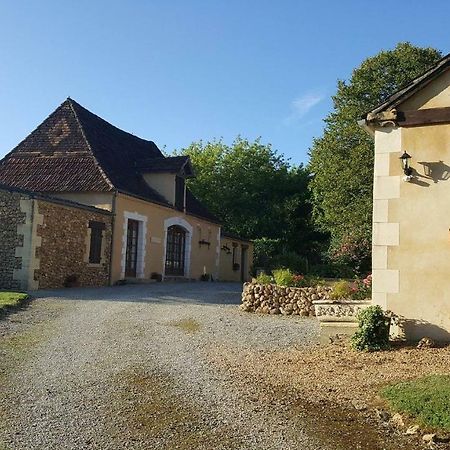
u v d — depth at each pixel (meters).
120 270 19.42
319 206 28.28
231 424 5.12
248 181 37.25
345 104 25.73
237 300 15.63
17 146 21.36
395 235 8.84
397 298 8.74
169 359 7.75
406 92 8.88
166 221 22.91
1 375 6.68
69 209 16.75
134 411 5.48
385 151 9.05
